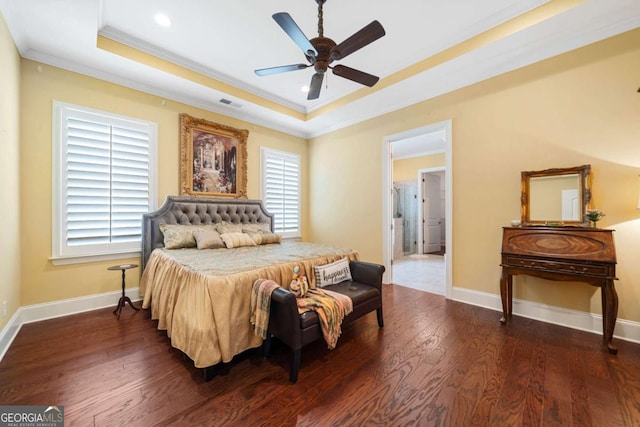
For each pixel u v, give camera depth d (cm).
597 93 233
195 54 297
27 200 253
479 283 306
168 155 348
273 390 161
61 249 270
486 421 136
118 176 306
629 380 167
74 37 238
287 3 221
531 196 266
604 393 156
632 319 220
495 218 293
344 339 227
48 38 239
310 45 192
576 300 246
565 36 238
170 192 350
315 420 137
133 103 318
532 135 267
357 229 442
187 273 205
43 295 262
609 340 203
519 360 192
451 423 135
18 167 241
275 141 478
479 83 304
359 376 175
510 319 266
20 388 159
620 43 222
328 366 186
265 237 366
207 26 250
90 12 209
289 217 498
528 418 138
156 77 307
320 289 228
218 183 396
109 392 157
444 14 235
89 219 286
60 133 270
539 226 246
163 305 228
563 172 247
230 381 169
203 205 369
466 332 238
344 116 433
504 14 234
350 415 141
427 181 718
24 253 252
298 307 185
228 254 271
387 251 404
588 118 237
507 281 263
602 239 210
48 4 199
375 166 415
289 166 498
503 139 286
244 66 321
